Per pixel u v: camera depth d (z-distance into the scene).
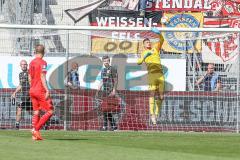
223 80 39.91
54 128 38.72
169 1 54.66
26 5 52.50
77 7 54.66
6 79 38.66
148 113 39.03
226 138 34.50
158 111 39.06
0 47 40.38
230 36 40.50
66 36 40.84
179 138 34.22
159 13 54.69
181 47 40.91
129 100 39.00
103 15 54.88
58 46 41.91
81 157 24.06
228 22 54.81
